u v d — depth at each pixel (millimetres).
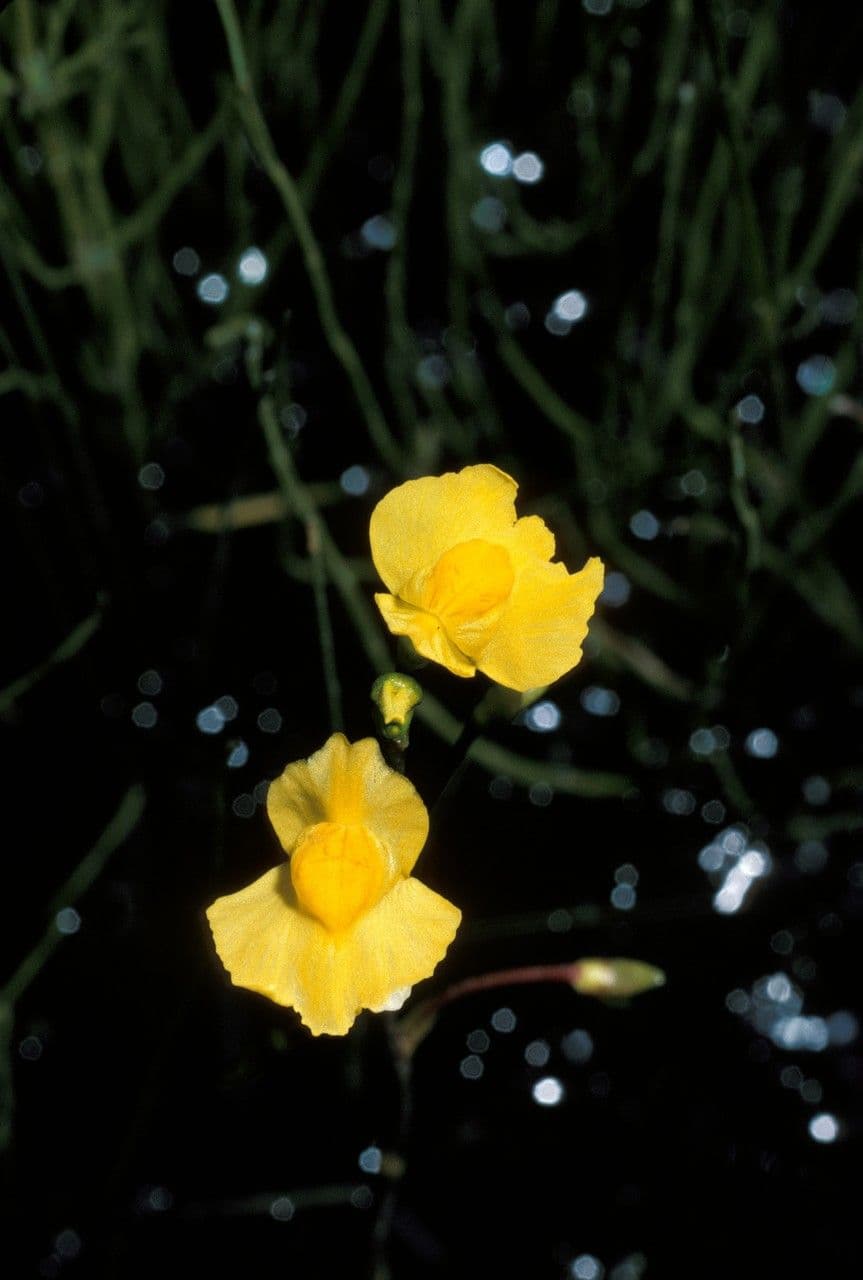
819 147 446
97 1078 361
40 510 397
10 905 370
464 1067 365
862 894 397
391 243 447
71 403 369
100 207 416
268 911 290
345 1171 354
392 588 294
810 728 425
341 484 439
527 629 292
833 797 413
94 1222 349
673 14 399
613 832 405
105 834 374
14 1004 363
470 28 420
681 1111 364
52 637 394
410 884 290
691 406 435
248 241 428
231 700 406
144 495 424
